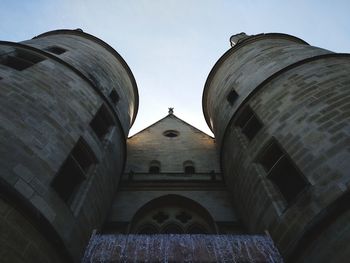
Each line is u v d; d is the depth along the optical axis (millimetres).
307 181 8430
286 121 10430
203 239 7992
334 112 9242
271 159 10898
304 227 7832
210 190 14164
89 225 9625
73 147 9828
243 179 11781
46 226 7230
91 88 13023
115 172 12836
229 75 16359
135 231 12477
